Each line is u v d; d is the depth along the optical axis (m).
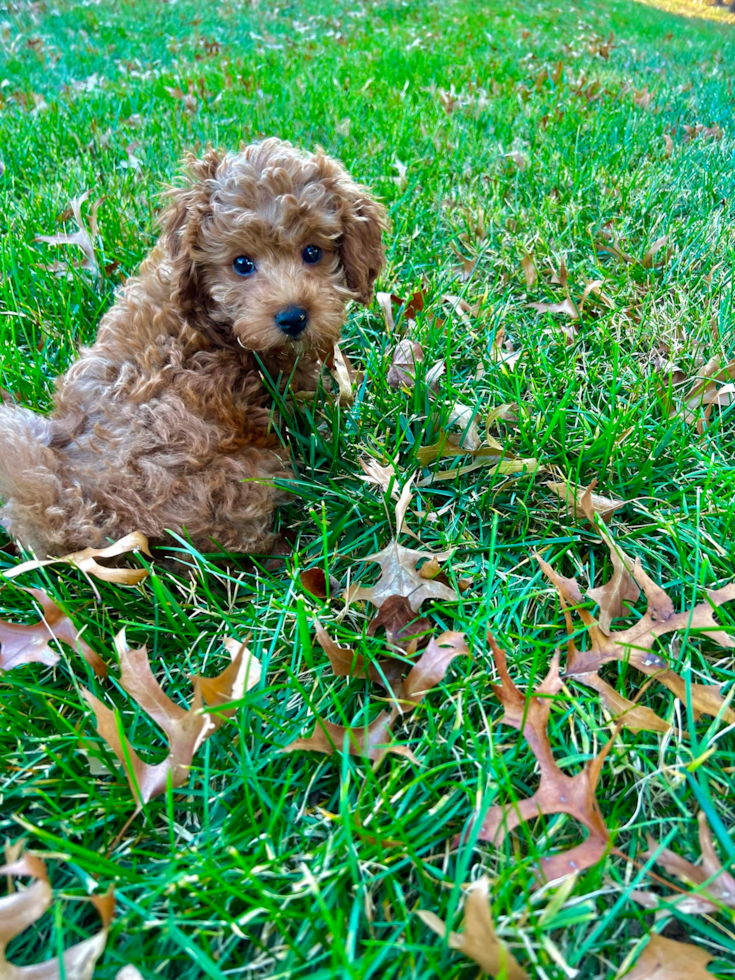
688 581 0.36
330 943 0.25
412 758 0.29
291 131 0.87
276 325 0.39
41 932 0.26
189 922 0.25
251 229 0.40
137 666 0.30
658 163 0.82
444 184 0.76
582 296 0.59
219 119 0.95
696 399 0.49
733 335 0.53
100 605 0.37
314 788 0.30
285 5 2.10
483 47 1.50
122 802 0.28
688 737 0.31
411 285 0.59
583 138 0.89
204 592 0.38
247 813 0.29
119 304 0.43
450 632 0.34
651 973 0.23
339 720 0.33
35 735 0.31
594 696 0.32
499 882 0.25
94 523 0.35
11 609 0.37
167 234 0.42
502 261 0.63
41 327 0.54
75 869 0.27
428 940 0.25
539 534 0.41
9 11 1.78
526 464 0.42
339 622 0.36
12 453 0.34
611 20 2.09
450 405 0.47
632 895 0.25
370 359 0.52
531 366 0.51
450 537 0.40
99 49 1.45
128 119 0.96
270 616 0.36
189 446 0.36
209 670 0.35
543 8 2.27
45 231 0.66
